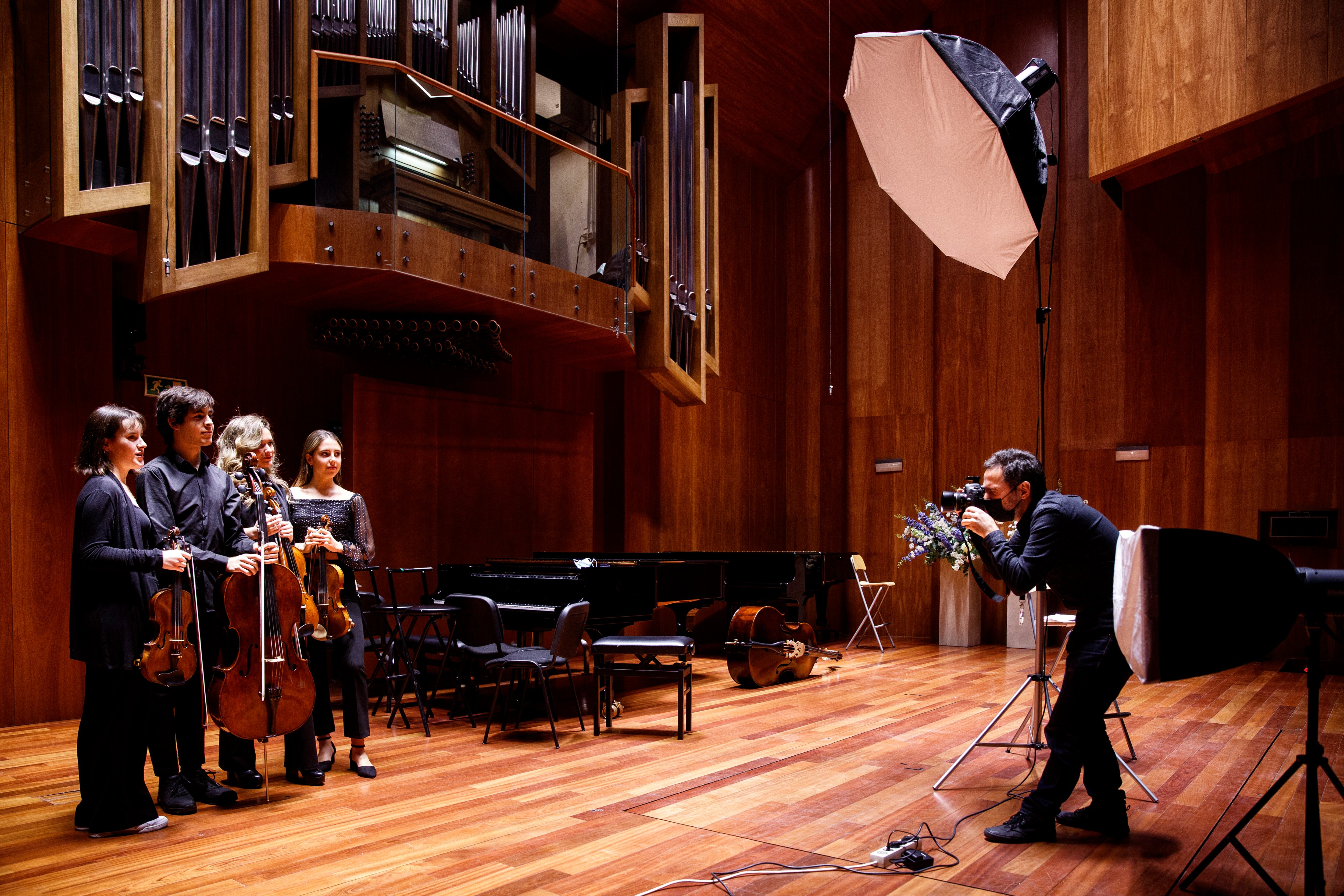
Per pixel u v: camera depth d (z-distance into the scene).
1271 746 4.73
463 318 6.60
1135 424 9.33
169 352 6.01
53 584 5.11
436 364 7.32
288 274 5.50
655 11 8.65
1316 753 2.53
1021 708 5.78
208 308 6.25
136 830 3.13
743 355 11.00
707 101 9.34
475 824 3.29
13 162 5.05
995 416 10.19
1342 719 5.55
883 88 3.65
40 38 4.89
